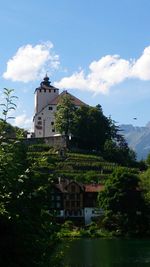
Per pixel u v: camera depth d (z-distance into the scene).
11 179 18.58
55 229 20.73
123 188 154.62
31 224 18.89
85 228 158.12
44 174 20.61
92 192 183.38
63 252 21.12
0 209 17.30
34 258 18.97
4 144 19.84
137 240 135.00
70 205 180.62
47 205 20.44
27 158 20.72
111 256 89.56
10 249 18.23
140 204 154.88
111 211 154.62
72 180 183.38
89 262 79.81
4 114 20.28
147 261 82.75
